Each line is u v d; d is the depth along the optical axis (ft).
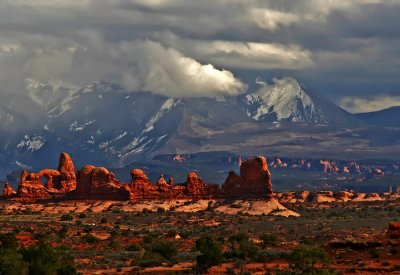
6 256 563.07
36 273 560.20
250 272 600.39
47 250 590.96
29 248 588.09
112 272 633.20
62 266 578.66
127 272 632.38
